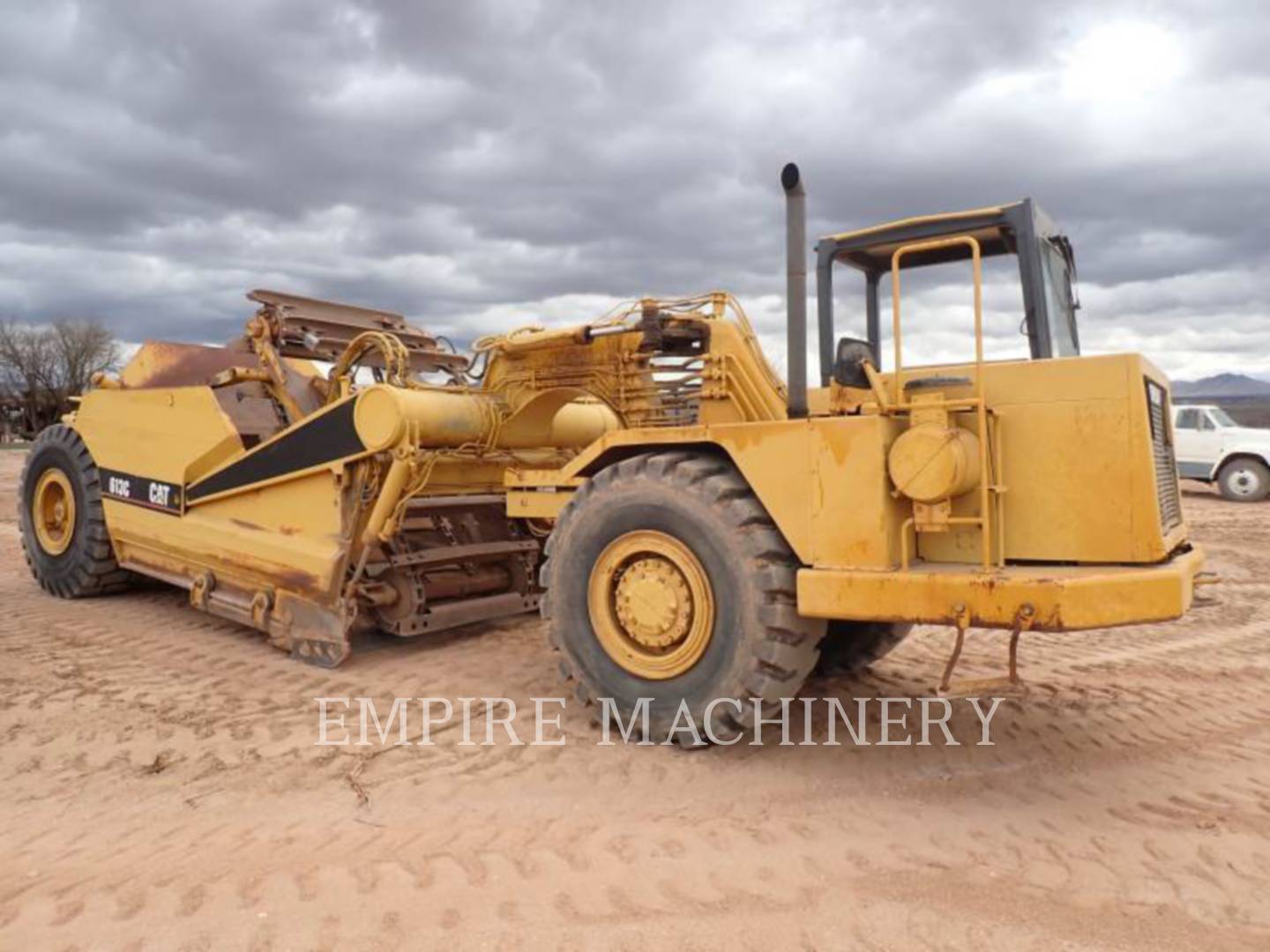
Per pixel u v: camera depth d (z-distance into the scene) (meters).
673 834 3.54
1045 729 4.88
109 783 4.02
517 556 6.81
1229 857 3.44
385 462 5.70
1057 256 4.84
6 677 5.48
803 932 2.88
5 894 3.06
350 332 7.43
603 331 5.65
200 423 6.64
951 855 3.43
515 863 3.28
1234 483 17.53
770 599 4.13
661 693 4.42
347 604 5.69
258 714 4.90
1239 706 5.32
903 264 4.91
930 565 4.11
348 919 2.89
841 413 4.69
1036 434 4.08
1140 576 3.66
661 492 4.41
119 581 7.71
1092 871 3.32
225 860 3.29
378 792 3.93
